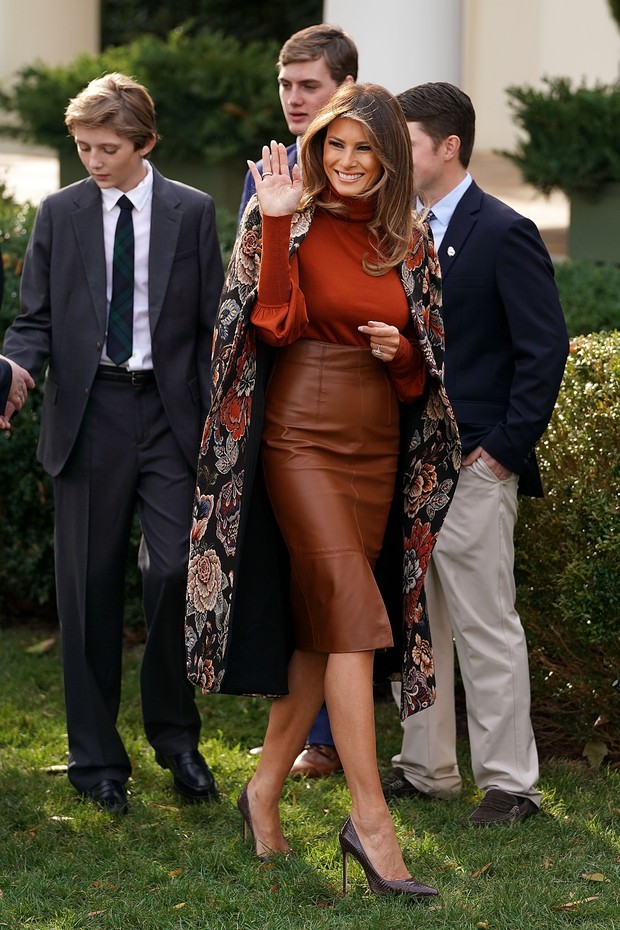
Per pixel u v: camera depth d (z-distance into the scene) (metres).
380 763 12.51
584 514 11.91
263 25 50.44
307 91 12.35
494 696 11.06
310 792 11.70
